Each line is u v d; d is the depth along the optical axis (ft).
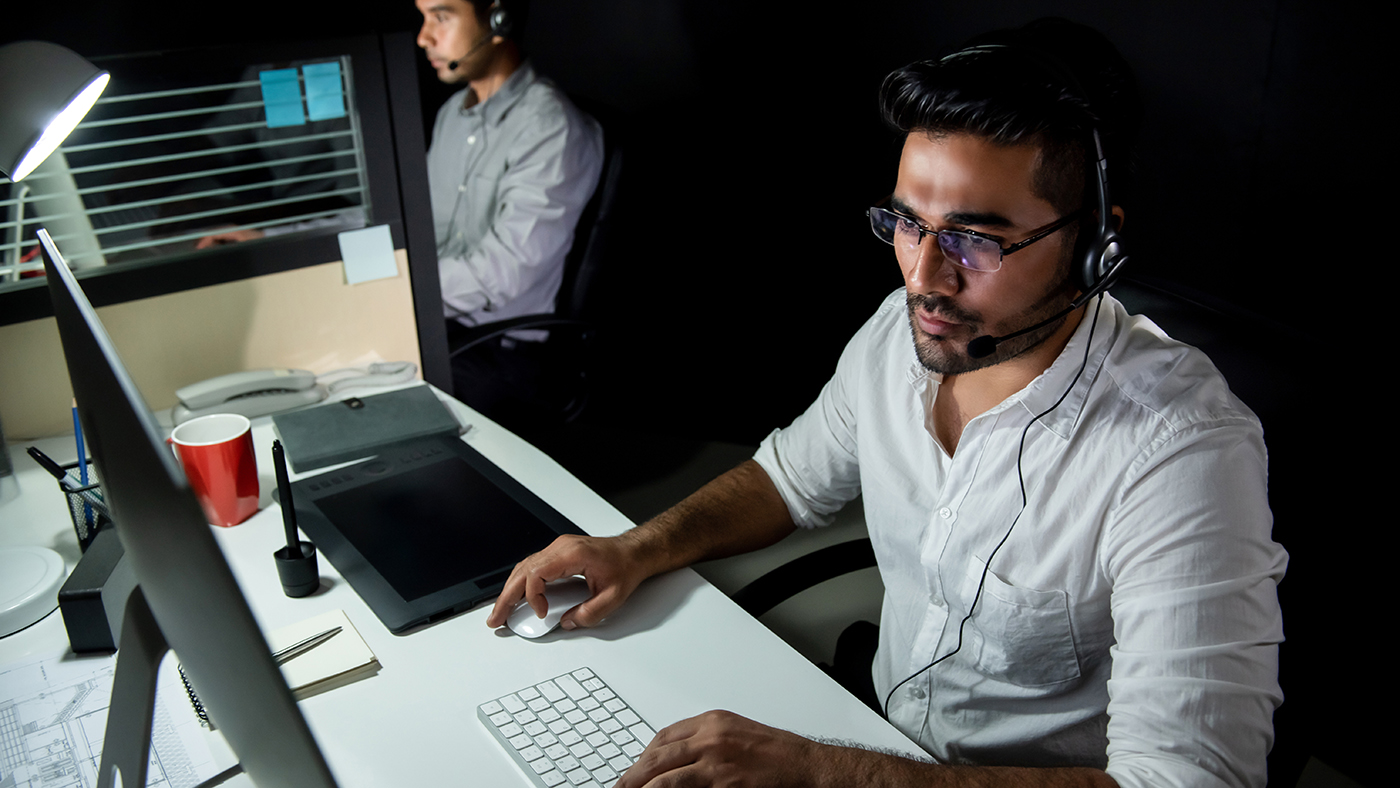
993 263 2.84
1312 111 7.22
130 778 2.53
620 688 3.11
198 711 2.98
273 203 5.00
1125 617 2.82
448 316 8.45
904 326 3.83
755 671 3.21
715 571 5.71
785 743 2.70
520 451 4.65
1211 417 2.92
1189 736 2.54
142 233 4.74
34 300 4.50
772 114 10.87
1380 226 7.04
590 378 8.18
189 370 4.92
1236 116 7.63
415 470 4.39
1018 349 3.01
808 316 11.02
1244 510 2.79
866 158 10.44
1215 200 7.91
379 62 4.94
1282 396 3.19
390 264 5.33
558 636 3.36
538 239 8.46
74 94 3.29
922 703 3.67
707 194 11.20
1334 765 5.38
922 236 2.91
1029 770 2.65
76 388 2.51
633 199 10.74
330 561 3.74
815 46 10.42
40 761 2.81
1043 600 3.19
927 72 2.76
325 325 5.25
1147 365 3.09
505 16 8.42
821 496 4.18
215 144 4.83
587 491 4.29
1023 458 3.20
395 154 5.16
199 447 3.78
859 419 3.83
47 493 4.22
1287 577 3.10
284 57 4.65
